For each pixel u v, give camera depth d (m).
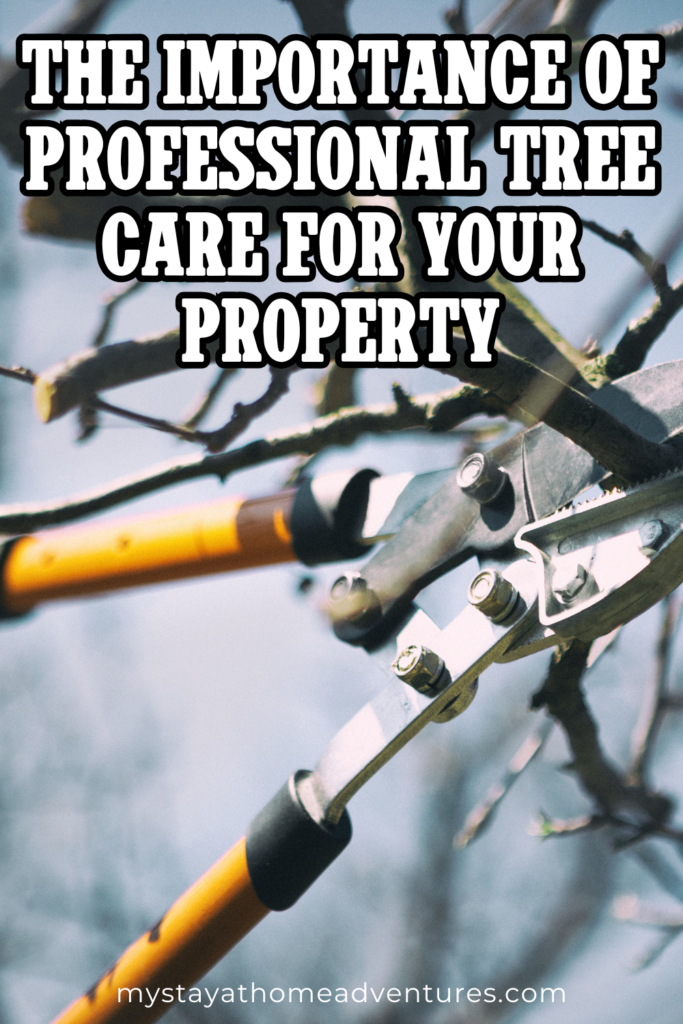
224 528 1.74
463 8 1.79
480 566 1.53
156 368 1.78
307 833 1.46
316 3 1.43
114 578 1.84
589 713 1.92
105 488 1.79
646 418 1.34
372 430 1.66
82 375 1.69
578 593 1.29
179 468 1.75
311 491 1.69
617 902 2.31
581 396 1.17
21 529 1.82
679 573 1.26
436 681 1.44
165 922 1.53
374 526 1.67
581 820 2.22
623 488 1.30
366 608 1.61
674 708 2.35
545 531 1.37
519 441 1.53
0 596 1.94
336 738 1.52
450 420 1.57
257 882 1.47
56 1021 1.57
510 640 1.42
